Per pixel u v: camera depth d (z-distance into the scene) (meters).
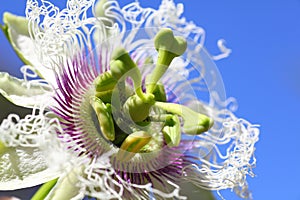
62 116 0.19
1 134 0.18
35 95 0.19
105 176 0.18
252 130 0.20
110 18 0.21
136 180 0.19
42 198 0.18
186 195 0.20
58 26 0.20
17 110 0.20
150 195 0.19
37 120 0.19
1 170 0.18
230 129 0.20
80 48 0.20
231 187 0.20
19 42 0.20
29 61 0.20
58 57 0.20
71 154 0.19
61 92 0.19
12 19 0.20
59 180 0.18
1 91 0.19
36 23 0.20
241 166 0.20
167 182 0.19
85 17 0.20
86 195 0.18
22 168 0.18
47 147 0.18
